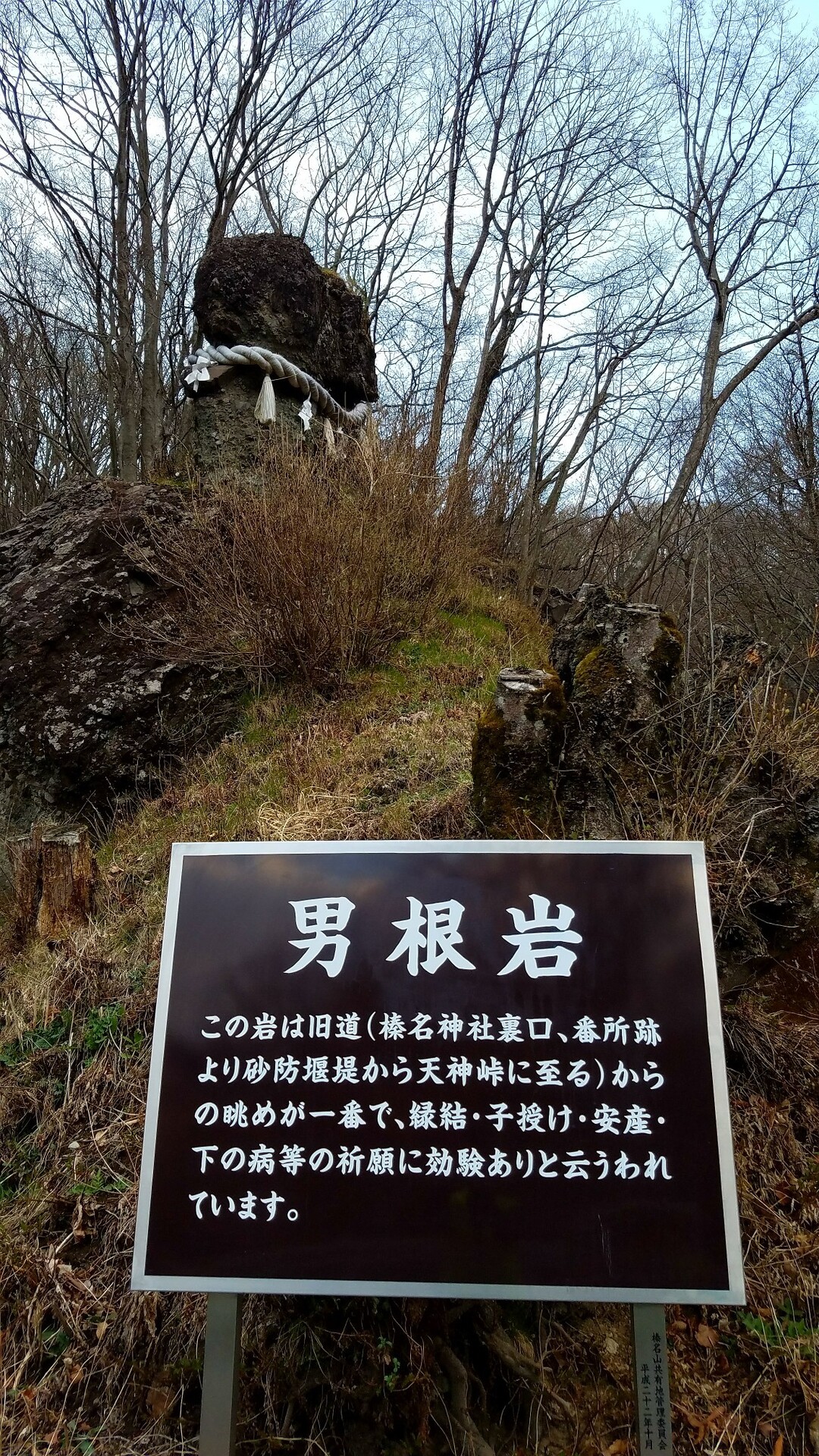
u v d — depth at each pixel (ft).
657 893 8.09
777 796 11.71
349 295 30.63
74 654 19.99
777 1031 10.82
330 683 19.98
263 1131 7.68
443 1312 8.76
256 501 20.72
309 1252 7.37
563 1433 8.62
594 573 42.16
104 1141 10.89
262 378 26.32
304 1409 8.63
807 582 36.17
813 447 41.22
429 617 22.76
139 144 35.99
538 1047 7.75
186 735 19.51
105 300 43.11
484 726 12.01
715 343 38.88
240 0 34.81
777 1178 10.00
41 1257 9.80
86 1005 12.64
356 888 8.27
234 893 8.36
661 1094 7.60
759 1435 8.54
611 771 11.61
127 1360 9.11
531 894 8.14
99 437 54.49
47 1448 8.62
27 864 14.62
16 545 22.75
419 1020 7.88
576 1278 7.20
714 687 12.17
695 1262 7.22
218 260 26.91
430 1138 7.59
